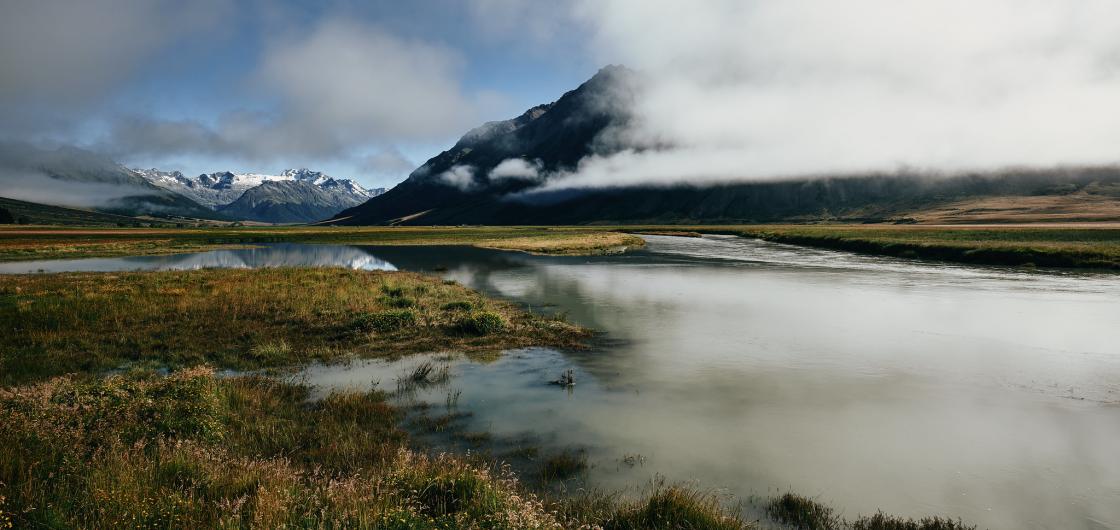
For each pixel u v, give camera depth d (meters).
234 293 27.34
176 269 44.50
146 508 5.81
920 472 9.59
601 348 18.70
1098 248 52.31
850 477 9.38
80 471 7.07
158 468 7.30
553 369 16.06
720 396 13.67
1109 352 18.17
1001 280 38.94
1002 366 16.48
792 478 9.31
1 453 7.12
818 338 20.30
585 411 12.51
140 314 22.00
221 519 5.65
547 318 23.88
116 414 9.62
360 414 11.86
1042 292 32.69
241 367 15.72
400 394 13.57
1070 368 16.27
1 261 58.00
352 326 20.98
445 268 48.75
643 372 15.79
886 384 14.72
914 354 17.94
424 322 21.94
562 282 38.12
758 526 7.67
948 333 21.22
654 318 24.33
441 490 7.07
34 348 16.67
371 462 9.10
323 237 116.62
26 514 5.54
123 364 15.58
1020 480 9.31
